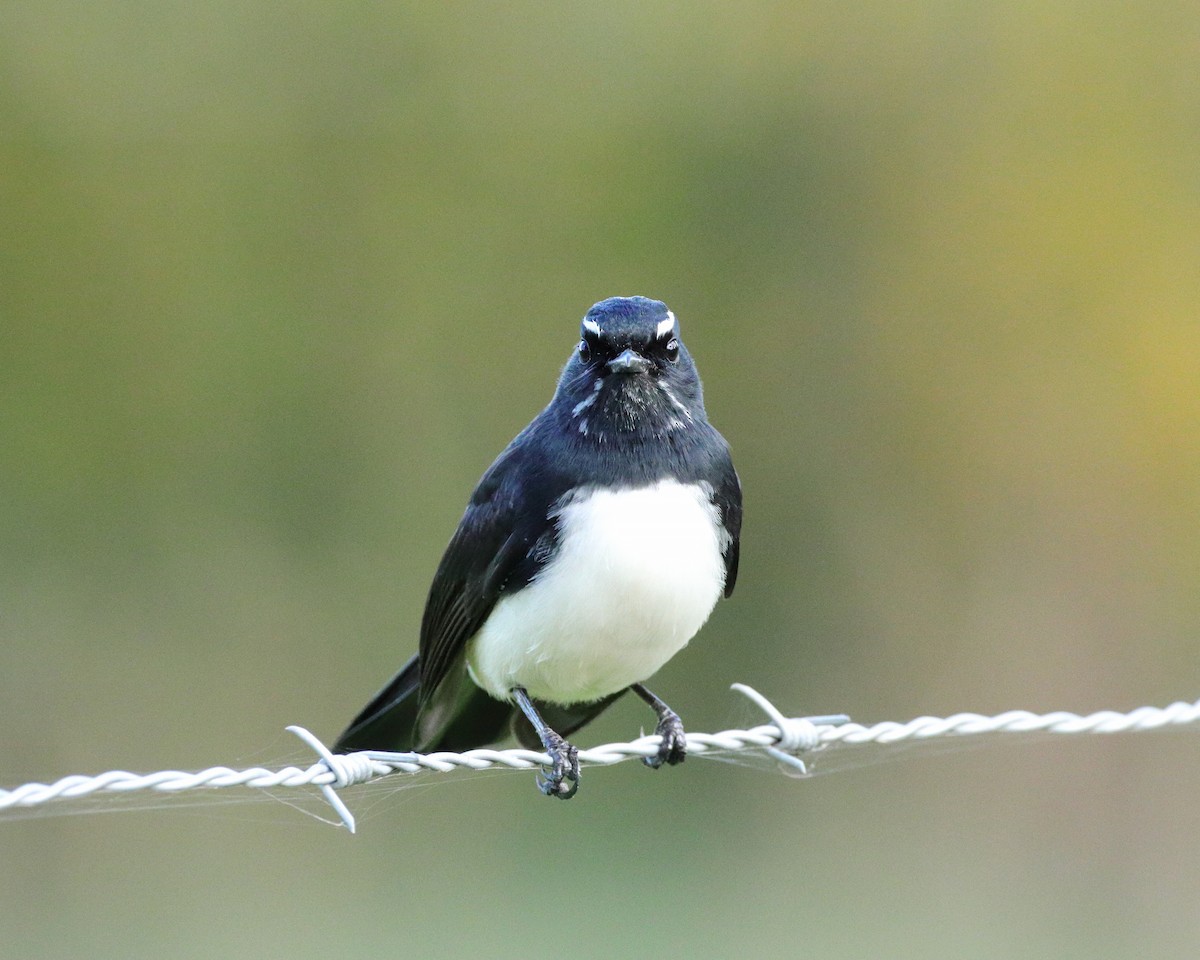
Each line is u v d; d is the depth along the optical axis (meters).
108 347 15.61
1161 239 15.87
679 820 13.39
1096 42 16.42
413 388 15.93
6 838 12.20
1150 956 11.58
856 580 15.28
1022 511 15.30
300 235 16.02
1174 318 15.66
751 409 15.87
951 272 15.99
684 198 16.17
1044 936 11.85
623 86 16.27
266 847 12.58
